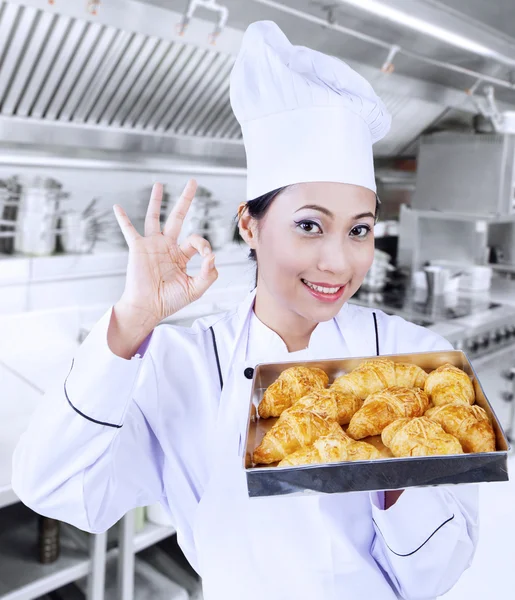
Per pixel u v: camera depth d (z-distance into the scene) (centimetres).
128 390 88
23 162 296
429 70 386
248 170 105
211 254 87
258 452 82
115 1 242
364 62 345
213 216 375
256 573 104
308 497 104
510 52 285
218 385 111
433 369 101
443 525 101
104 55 277
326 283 94
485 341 347
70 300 335
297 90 95
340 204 93
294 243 94
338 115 94
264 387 101
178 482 111
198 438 110
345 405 90
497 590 220
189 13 233
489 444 80
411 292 418
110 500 102
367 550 108
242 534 105
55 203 327
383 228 470
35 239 319
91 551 196
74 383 87
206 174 370
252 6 276
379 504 101
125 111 313
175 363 112
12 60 259
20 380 252
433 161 430
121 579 204
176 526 116
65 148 308
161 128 336
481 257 457
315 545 103
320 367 100
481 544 241
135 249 86
